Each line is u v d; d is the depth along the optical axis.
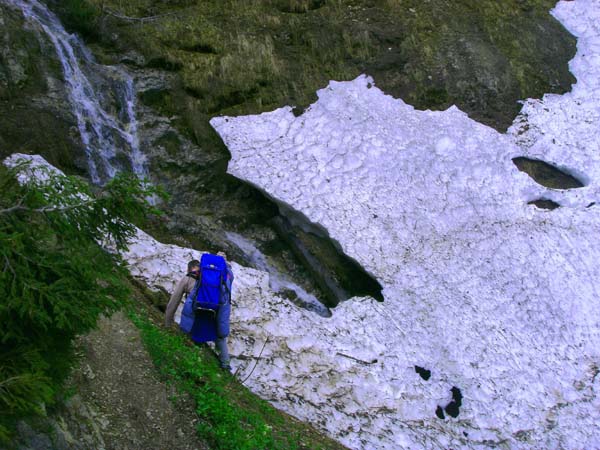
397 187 11.56
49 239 4.31
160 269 8.87
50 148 10.34
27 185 4.22
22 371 3.98
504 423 9.13
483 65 14.15
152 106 12.10
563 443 9.13
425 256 10.76
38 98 10.69
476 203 11.74
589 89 14.45
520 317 10.42
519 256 11.15
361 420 8.39
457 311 10.15
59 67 11.29
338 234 10.60
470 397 9.24
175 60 12.75
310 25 14.28
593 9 16.25
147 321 7.37
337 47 13.84
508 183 12.20
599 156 13.09
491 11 15.50
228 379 7.53
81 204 4.33
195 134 11.79
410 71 13.68
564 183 12.85
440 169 12.04
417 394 8.98
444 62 14.02
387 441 8.26
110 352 6.29
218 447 5.89
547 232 11.61
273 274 10.60
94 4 13.20
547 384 9.76
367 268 10.32
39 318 3.96
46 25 12.11
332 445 7.66
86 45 12.66
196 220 10.70
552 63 14.74
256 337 8.66
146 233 9.91
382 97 13.09
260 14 14.37
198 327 7.29
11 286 3.96
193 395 6.25
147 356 6.48
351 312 9.66
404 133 12.41
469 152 12.43
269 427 6.68
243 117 12.03
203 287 7.09
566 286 10.97
